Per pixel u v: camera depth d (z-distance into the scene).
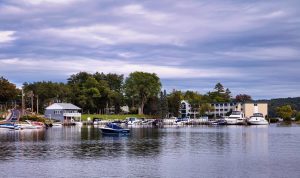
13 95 196.88
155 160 60.91
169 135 117.38
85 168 53.69
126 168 53.78
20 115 177.38
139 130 152.12
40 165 55.94
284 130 151.25
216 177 48.22
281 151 72.75
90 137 106.56
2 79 196.38
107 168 53.78
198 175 49.31
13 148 76.88
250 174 49.84
